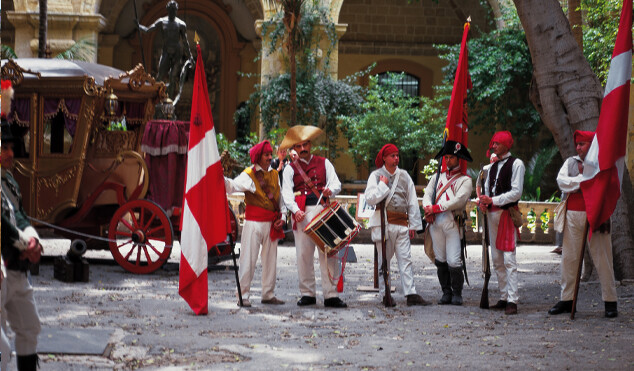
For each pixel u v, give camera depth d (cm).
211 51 3034
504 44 2389
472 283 1086
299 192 859
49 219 1125
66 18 2295
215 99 3038
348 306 864
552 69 1055
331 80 2288
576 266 813
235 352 609
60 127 1202
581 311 838
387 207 880
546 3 1057
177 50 1791
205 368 554
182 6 2997
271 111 2267
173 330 699
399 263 885
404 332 708
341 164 2872
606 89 796
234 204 1730
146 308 816
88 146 1159
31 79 1116
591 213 779
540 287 1030
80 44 2256
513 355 609
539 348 637
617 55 792
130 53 2989
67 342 614
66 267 992
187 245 801
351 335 691
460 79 975
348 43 3047
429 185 912
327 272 852
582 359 594
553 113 1061
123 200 1125
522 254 1499
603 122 791
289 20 1900
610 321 771
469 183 886
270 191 866
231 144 2245
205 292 795
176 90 1809
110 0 2931
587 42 1784
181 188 1153
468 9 2980
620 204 1049
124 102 1237
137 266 1102
